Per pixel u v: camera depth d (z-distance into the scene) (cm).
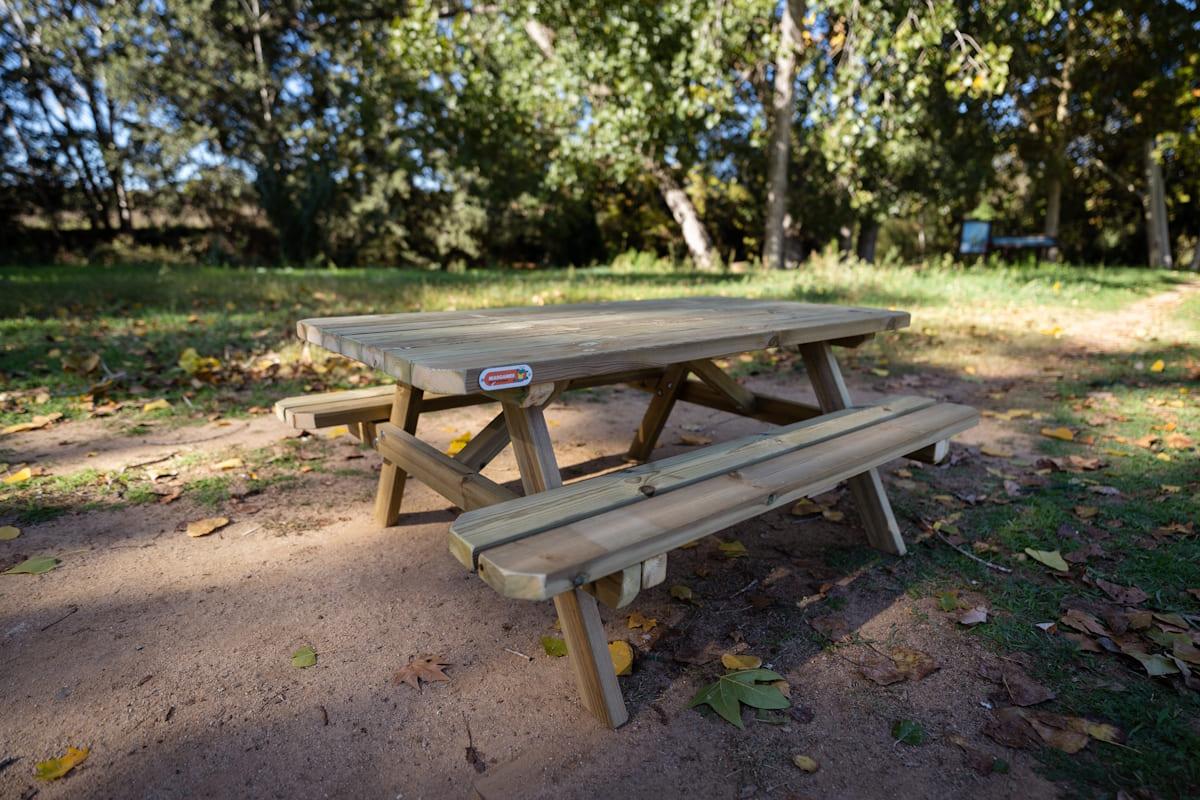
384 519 274
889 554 258
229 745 162
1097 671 191
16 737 163
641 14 1233
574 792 151
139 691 179
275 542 261
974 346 647
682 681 188
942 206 1814
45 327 600
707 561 253
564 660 196
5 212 1730
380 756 160
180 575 236
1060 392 482
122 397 434
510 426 192
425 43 1218
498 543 146
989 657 198
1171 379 507
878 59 1080
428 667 189
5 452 341
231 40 1755
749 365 572
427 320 245
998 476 332
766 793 151
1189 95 1738
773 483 185
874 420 251
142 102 1678
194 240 1828
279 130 1816
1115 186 2392
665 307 302
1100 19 1778
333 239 1841
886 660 196
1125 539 263
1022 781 155
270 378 488
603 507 166
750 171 1900
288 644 200
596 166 1566
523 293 873
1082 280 1271
